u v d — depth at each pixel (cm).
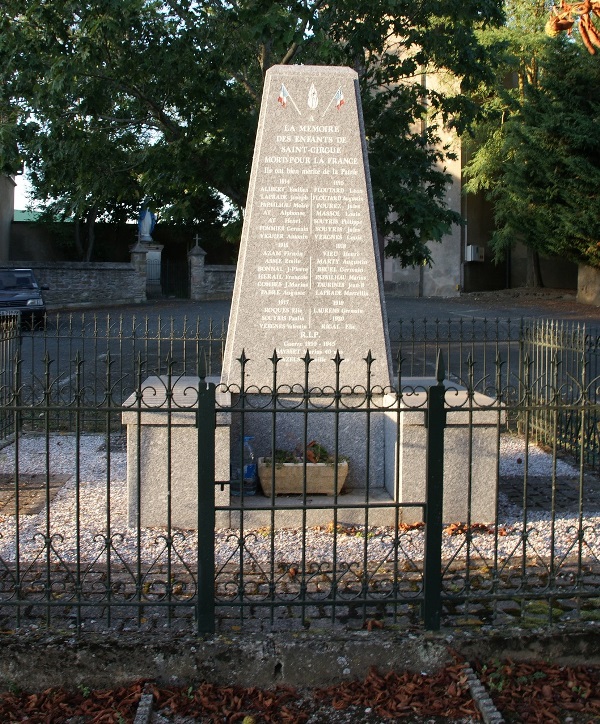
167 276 3284
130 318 2248
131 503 596
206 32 1266
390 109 1413
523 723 359
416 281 3150
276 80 640
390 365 660
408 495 605
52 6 1158
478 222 3216
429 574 407
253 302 650
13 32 1147
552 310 2372
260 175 643
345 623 418
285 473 609
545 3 2531
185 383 751
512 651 403
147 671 389
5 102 1230
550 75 2278
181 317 2239
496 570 425
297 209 646
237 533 585
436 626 409
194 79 1270
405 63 1376
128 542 561
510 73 2866
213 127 1312
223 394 648
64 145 1245
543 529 600
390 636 400
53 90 1120
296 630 406
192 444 593
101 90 1253
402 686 386
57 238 3416
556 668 400
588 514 644
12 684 385
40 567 500
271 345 652
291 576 488
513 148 2366
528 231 2430
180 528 597
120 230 3531
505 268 3306
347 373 655
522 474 786
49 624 405
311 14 1143
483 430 611
